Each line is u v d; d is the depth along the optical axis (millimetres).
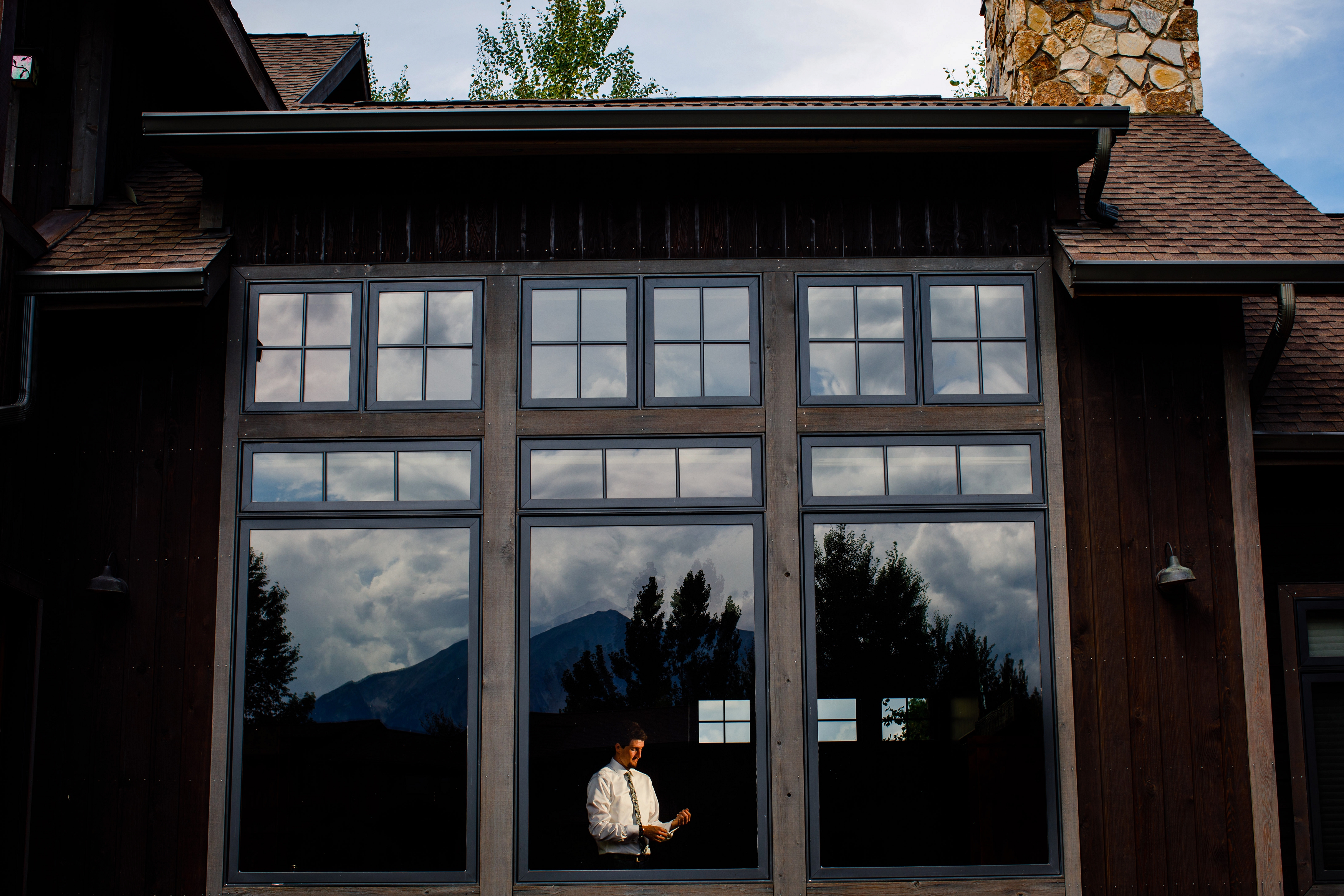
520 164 6652
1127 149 8562
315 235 6574
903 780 5902
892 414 6305
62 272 6066
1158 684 6055
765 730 5934
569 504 6184
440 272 6500
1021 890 5816
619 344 6398
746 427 6277
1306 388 6949
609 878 5805
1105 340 6438
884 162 6660
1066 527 6199
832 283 6492
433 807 5871
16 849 5785
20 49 6789
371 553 6152
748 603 6074
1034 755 5949
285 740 5953
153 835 5879
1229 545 6223
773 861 5801
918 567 6129
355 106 9281
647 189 6621
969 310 6473
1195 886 5855
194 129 6301
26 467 6160
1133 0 9773
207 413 6320
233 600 6094
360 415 6312
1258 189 7594
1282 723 6605
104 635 6086
